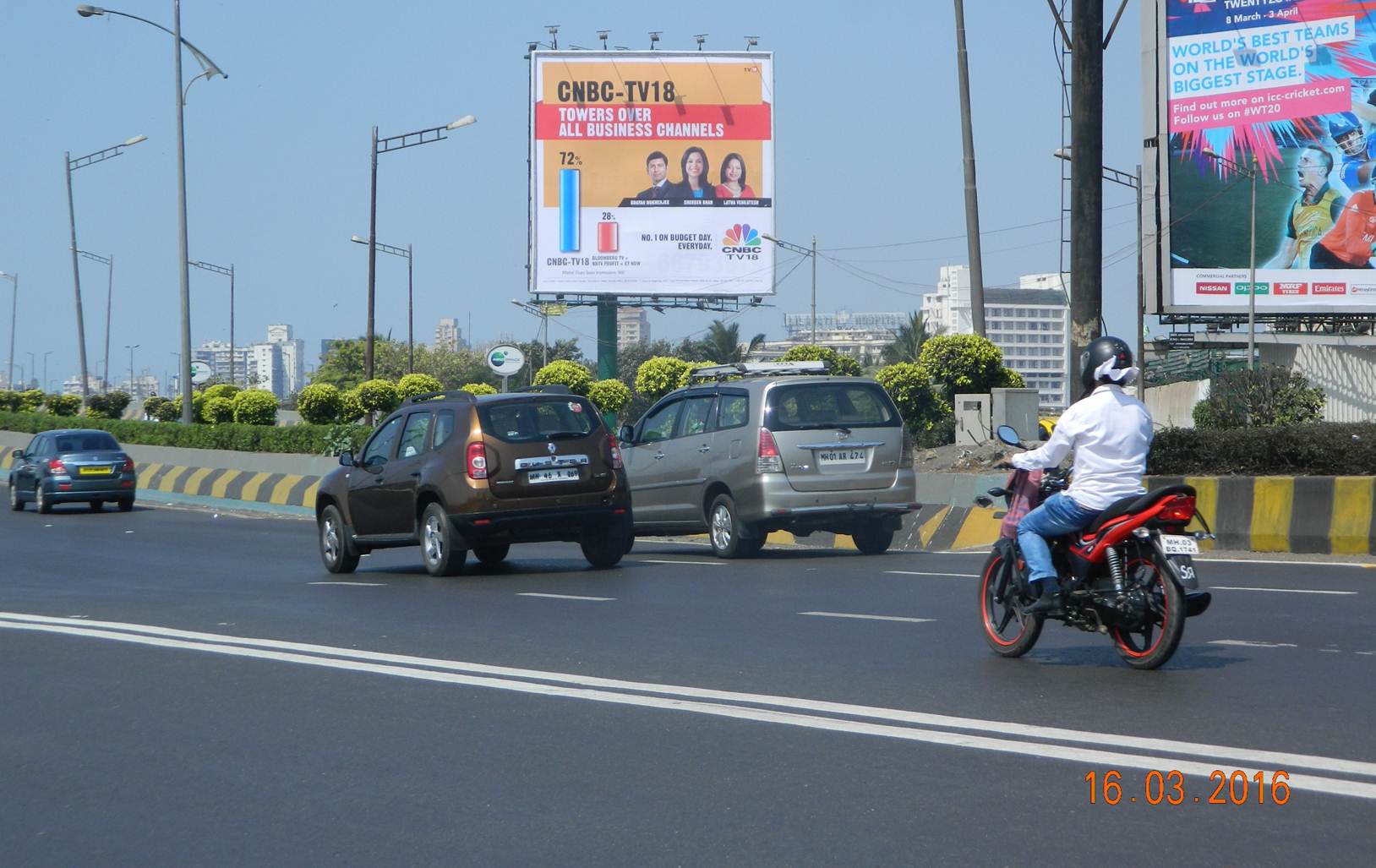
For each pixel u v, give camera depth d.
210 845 5.16
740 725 6.74
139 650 9.55
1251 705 6.89
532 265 47.03
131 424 41.09
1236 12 31.48
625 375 89.81
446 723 6.98
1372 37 30.59
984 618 8.68
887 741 6.32
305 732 6.89
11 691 8.16
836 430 15.50
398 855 4.97
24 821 5.53
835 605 11.08
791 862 4.75
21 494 29.91
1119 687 7.42
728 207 46.91
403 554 19.30
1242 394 22.12
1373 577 12.21
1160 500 7.68
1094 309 15.23
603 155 47.09
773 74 46.94
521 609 11.42
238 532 23.19
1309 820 5.02
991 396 21.92
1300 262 31.28
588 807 5.46
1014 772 5.74
